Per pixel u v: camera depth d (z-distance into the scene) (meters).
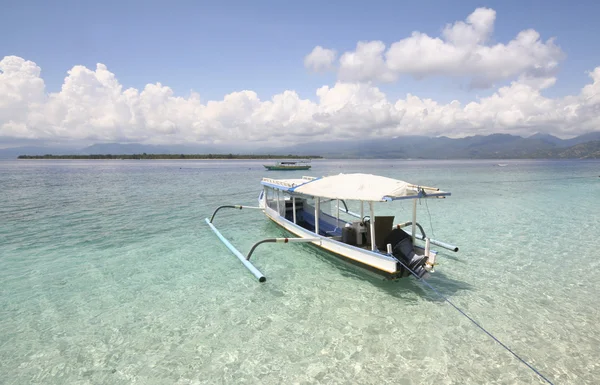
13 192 34.06
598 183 45.84
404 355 6.73
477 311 8.50
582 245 14.12
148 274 11.28
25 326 7.98
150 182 47.97
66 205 25.67
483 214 21.70
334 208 21.36
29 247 14.41
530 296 9.32
